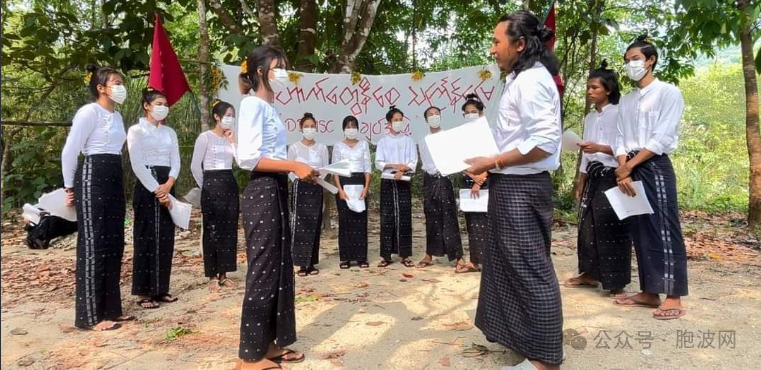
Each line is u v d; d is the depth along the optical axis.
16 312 3.68
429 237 4.91
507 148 2.44
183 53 9.49
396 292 3.98
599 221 3.77
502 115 2.46
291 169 2.45
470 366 2.62
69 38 6.59
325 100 5.64
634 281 4.28
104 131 3.31
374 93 5.67
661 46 7.26
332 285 4.24
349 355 2.78
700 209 9.16
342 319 3.35
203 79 6.02
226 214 4.21
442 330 3.12
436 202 4.83
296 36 6.98
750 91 6.27
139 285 3.73
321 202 4.76
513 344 2.48
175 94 4.84
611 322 3.21
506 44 2.35
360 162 4.93
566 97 9.75
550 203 2.41
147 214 3.74
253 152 2.45
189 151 9.10
